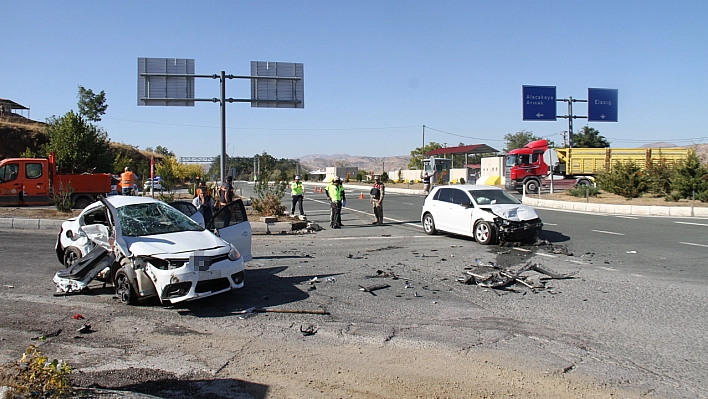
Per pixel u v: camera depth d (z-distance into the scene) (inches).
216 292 272.4
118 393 167.3
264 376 186.9
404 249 502.0
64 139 1519.4
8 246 478.6
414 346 219.0
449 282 344.2
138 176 1846.7
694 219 775.7
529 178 1510.8
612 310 274.2
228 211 369.7
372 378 185.6
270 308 276.4
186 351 211.2
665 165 1159.6
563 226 688.4
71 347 213.8
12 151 2079.2
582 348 216.5
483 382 182.2
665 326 246.1
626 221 750.5
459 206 573.6
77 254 340.5
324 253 474.9
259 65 838.5
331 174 3417.8
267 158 3112.7
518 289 323.0
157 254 267.0
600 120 1542.8
